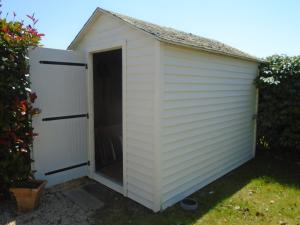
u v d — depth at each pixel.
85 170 4.82
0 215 3.35
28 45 3.79
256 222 3.26
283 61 6.01
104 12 3.93
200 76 4.12
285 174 5.17
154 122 3.35
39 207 3.60
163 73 3.34
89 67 4.59
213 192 4.22
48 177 4.26
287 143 5.95
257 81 6.02
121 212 3.48
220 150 4.94
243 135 5.85
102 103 6.31
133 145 3.75
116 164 5.43
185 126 3.88
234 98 5.29
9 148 3.55
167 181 3.62
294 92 5.59
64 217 3.33
